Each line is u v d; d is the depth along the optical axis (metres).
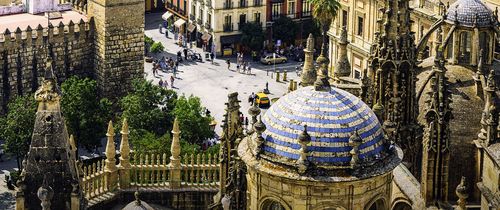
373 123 36.12
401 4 64.50
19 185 42.44
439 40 70.88
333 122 35.66
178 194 86.00
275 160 35.47
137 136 131.38
